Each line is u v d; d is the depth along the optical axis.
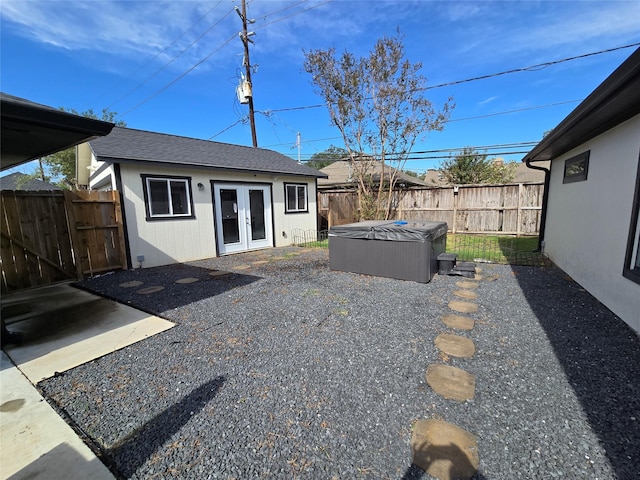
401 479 1.43
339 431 1.74
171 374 2.38
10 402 2.07
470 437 1.67
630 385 2.10
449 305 3.79
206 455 1.59
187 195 7.12
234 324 3.34
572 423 1.76
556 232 6.03
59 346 2.89
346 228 5.52
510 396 2.02
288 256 7.66
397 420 1.82
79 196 5.47
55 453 1.62
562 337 2.85
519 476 1.42
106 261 5.95
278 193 9.35
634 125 3.13
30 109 2.36
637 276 2.87
